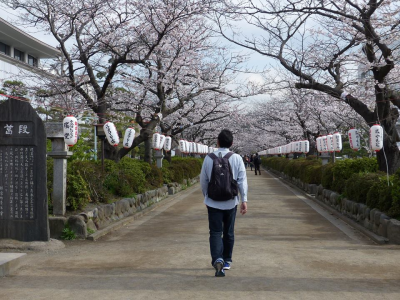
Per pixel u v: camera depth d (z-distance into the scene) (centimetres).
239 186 522
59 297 427
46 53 2853
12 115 705
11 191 707
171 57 1508
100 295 432
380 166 1159
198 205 1438
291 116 2664
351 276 503
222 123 3027
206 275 511
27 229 705
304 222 1023
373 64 1105
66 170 845
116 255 647
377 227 808
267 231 888
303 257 614
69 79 1347
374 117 1162
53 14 1330
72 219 803
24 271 545
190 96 1645
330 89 1260
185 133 3119
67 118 805
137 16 1309
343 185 1195
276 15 1184
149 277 505
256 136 4591
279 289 446
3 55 2283
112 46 1266
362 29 1125
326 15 1116
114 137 1065
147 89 1515
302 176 1991
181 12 1236
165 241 781
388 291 438
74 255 651
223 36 1324
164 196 1631
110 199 1054
